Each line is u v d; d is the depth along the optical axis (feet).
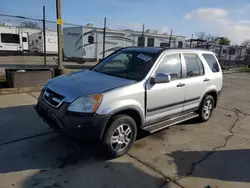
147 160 11.45
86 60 62.90
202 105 16.93
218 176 10.50
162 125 13.38
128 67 13.58
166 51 13.89
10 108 17.80
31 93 22.84
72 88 10.91
